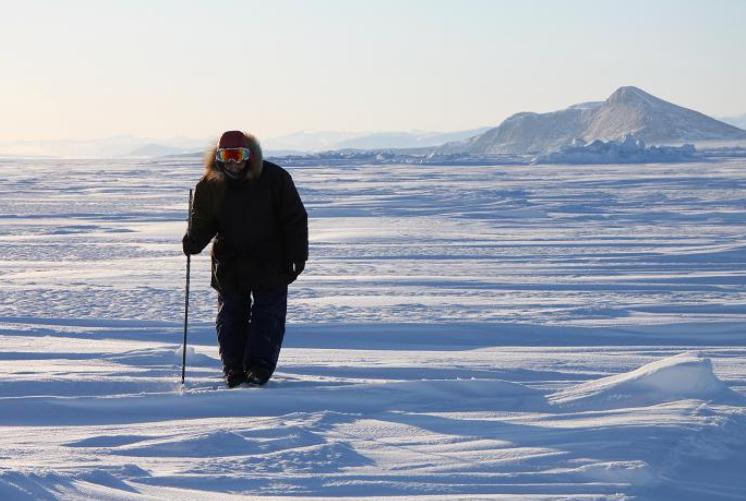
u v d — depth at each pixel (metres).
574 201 62.22
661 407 6.98
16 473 4.27
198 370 9.85
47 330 14.22
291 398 7.62
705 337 13.88
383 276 23.31
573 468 5.31
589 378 9.61
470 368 10.10
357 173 131.38
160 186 91.56
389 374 9.81
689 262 27.05
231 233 9.17
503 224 43.75
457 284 21.61
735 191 72.44
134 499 4.33
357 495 4.79
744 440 6.14
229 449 5.77
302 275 23.62
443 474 5.17
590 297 19.08
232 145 9.02
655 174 112.88
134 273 24.33
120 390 8.47
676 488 5.02
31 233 39.41
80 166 195.38
